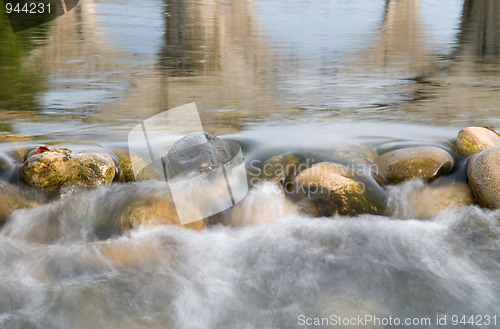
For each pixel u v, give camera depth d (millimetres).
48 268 3896
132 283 3738
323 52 12867
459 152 5359
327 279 3881
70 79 9445
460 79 9969
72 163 4641
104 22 17250
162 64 10977
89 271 3881
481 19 20375
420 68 11062
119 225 4367
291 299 3637
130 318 3371
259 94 8555
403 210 4773
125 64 10891
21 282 3713
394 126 6688
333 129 6473
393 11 22766
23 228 4355
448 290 3760
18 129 6332
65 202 4527
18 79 9398
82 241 4273
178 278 3824
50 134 6129
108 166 4738
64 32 15039
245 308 3520
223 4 23734
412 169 4961
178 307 3500
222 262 4039
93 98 8102
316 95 8555
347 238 4371
